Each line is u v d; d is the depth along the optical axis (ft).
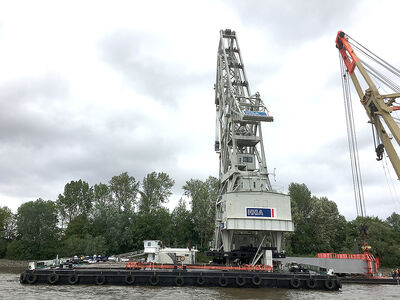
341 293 103.81
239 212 132.36
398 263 243.60
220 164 181.06
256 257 133.28
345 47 130.72
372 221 281.54
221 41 181.27
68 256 245.86
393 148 111.34
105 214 266.16
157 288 105.70
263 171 151.94
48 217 266.98
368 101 117.19
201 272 112.27
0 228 294.05
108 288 104.22
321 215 292.61
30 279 112.88
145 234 264.52
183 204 294.66
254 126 162.81
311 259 160.56
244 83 175.83
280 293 99.50
